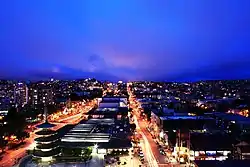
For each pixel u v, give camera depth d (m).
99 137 144.75
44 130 118.75
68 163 112.81
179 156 119.88
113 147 132.38
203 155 113.00
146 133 186.50
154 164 114.94
